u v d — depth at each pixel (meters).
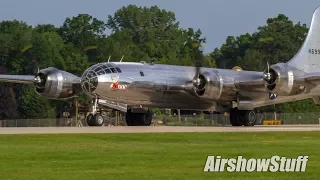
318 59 116.19
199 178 52.25
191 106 117.00
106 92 108.19
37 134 84.75
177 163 59.31
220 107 117.50
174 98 114.44
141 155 64.44
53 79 111.88
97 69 108.19
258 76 115.31
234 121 117.69
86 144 73.88
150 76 111.38
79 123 161.62
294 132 90.69
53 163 59.47
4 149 68.88
